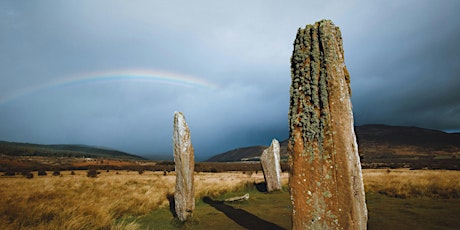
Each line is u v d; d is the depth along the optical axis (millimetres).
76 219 6941
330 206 4117
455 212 8992
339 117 4270
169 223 8633
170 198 12875
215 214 9953
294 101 4766
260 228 7695
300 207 4348
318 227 4152
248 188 18297
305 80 4703
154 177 28484
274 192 16516
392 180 17812
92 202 9438
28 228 6031
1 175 30516
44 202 8727
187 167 8969
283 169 40000
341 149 4164
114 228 6902
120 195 12492
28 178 24344
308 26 4883
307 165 4398
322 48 4609
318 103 4492
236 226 8031
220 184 19266
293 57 4980
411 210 9430
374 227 7340
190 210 8781
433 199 11609
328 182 4188
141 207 10383
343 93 4355
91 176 29109
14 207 7895
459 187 13211
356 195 4070
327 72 4469
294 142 4582
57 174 32781
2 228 5945
